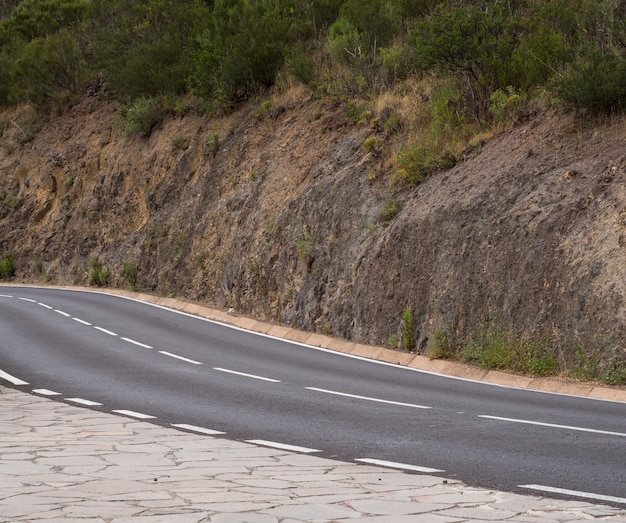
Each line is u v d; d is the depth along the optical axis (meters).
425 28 26.06
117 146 45.91
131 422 10.15
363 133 28.77
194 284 33.44
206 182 36.81
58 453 8.08
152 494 6.40
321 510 5.97
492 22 25.03
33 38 61.59
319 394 13.20
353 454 8.42
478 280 18.56
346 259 24.12
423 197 22.62
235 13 42.34
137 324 25.33
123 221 42.78
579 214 17.38
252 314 28.59
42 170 49.88
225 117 39.25
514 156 21.05
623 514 5.95
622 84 19.92
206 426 10.14
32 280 46.66
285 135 33.28
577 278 16.20
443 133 24.78
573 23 25.64
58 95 52.62
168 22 47.62
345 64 33.62
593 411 11.64
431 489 6.71
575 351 15.53
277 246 28.42
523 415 11.13
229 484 6.79
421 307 20.03
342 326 22.77
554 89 21.38
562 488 6.91
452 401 12.55
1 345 19.84
